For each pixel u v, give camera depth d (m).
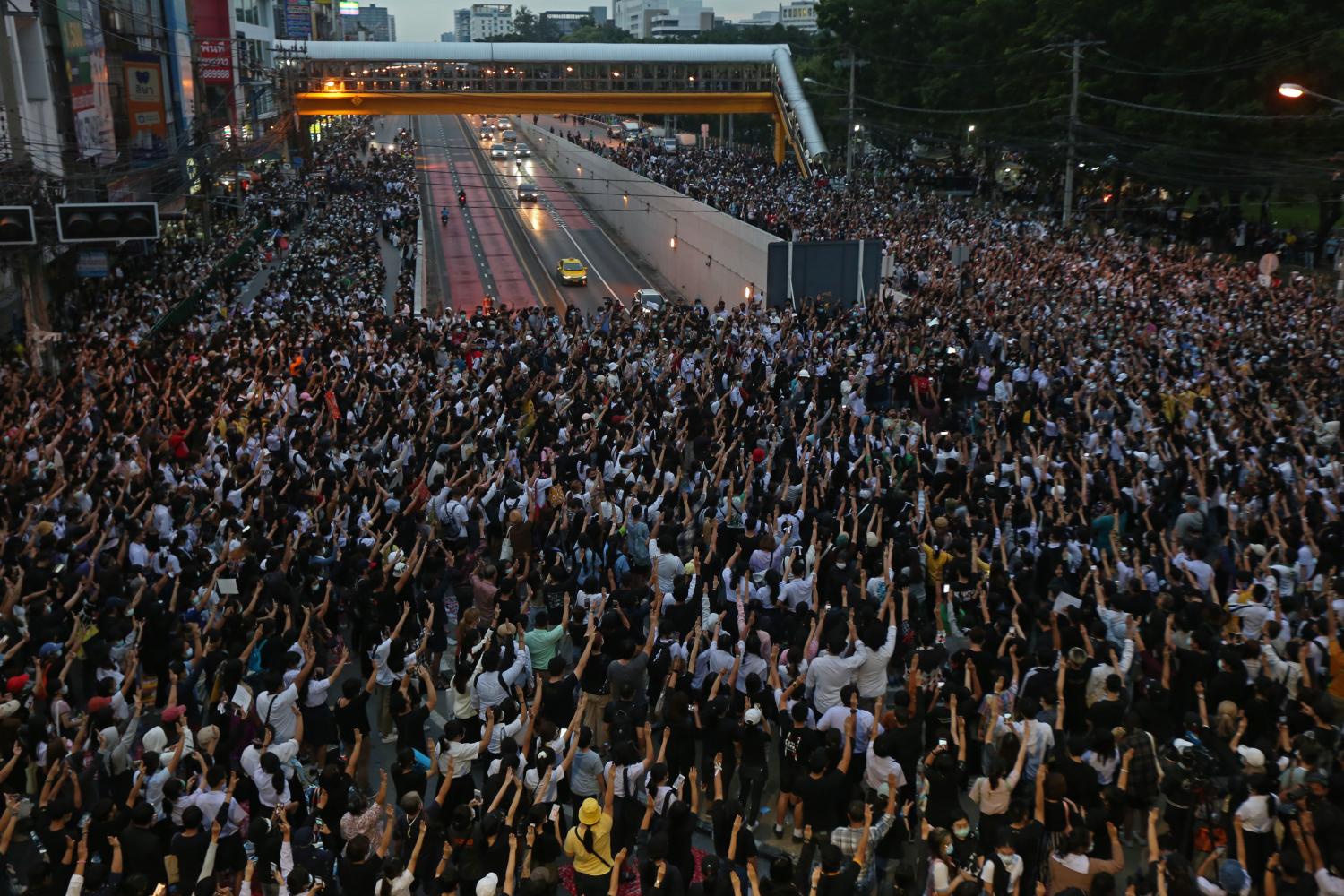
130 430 23.67
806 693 13.49
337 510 19.50
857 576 16.48
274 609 15.33
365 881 10.01
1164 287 40.31
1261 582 15.84
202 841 10.60
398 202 77.44
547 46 87.88
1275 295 38.22
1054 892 10.08
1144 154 54.53
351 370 29.58
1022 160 74.94
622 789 11.73
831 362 31.53
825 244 44.56
